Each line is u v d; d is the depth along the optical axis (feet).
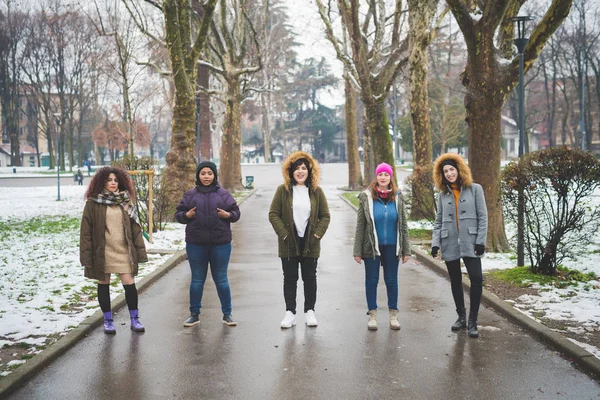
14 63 212.64
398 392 16.42
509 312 24.08
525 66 37.96
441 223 22.88
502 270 33.32
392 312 23.09
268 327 23.20
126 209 22.65
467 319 23.66
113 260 22.38
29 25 206.39
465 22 37.76
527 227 32.65
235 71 105.60
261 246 47.78
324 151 335.88
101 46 175.63
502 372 17.93
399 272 35.68
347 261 40.09
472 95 39.24
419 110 62.95
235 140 124.98
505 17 43.42
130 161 52.85
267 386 16.90
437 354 19.72
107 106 260.83
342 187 132.46
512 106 217.36
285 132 279.90
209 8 61.05
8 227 62.23
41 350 19.76
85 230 22.13
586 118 206.59
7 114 233.35
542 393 16.25
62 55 209.67
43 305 25.94
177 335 22.18
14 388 16.61
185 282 32.91
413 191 55.42
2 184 165.48
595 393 16.21
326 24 78.33
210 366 18.65
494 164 40.01
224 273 23.70
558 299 26.14
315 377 17.61
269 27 142.61
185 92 61.72
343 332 22.45
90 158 359.87
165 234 52.70
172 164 62.54
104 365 18.79
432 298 28.43
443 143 177.47
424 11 60.80
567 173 29.55
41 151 368.27
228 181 112.98
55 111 235.81
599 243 41.04
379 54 80.64
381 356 19.56
